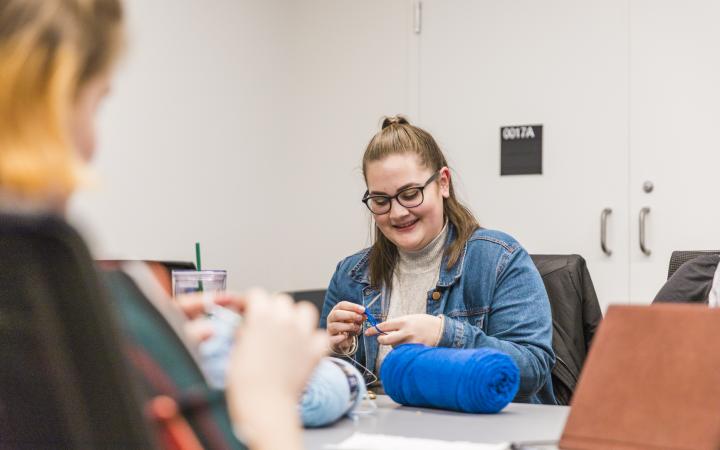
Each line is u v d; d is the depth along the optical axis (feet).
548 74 10.53
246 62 10.98
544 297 5.80
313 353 1.98
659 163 9.96
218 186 10.41
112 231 8.56
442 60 11.16
